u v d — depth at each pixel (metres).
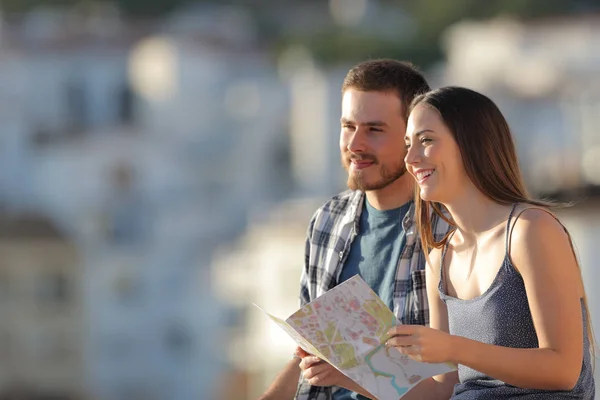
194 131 81.00
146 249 69.00
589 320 4.07
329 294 4.20
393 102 4.99
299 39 88.25
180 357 63.56
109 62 82.62
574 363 3.86
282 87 83.62
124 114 82.19
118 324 63.91
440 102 4.06
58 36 84.62
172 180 75.31
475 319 4.04
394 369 4.05
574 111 55.44
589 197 19.14
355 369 4.04
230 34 90.31
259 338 46.47
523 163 54.41
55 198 73.69
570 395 3.97
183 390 63.38
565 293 3.87
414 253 4.96
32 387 61.28
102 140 74.69
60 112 81.00
